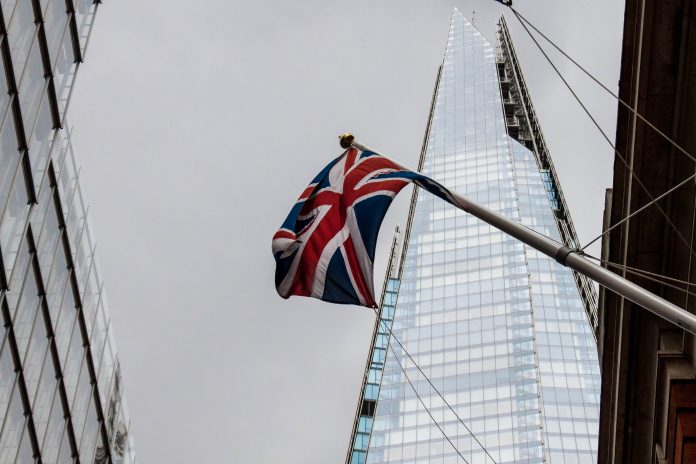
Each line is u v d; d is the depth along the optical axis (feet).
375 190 64.08
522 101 621.31
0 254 109.60
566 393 339.16
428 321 399.85
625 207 66.39
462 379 360.07
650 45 62.18
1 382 111.75
